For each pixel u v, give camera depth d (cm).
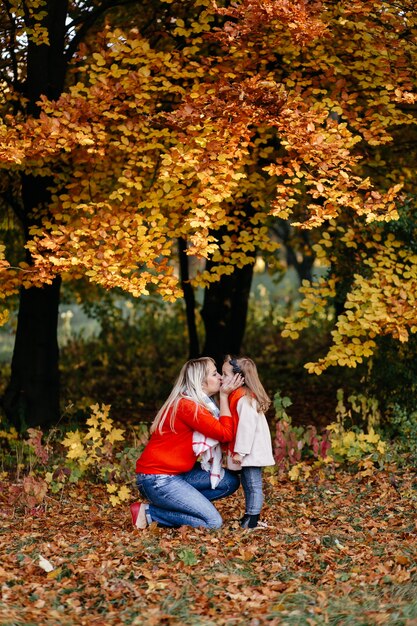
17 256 1127
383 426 779
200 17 668
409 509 568
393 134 843
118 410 1078
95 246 634
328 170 612
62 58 809
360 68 667
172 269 609
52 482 611
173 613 376
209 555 458
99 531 525
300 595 394
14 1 667
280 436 673
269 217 941
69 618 367
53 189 725
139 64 717
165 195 657
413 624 345
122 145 634
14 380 868
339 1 669
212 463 516
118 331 1448
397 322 622
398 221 711
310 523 544
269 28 678
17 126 610
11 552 464
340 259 761
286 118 605
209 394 521
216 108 611
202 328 1441
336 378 1214
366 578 423
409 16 686
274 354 1412
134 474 638
